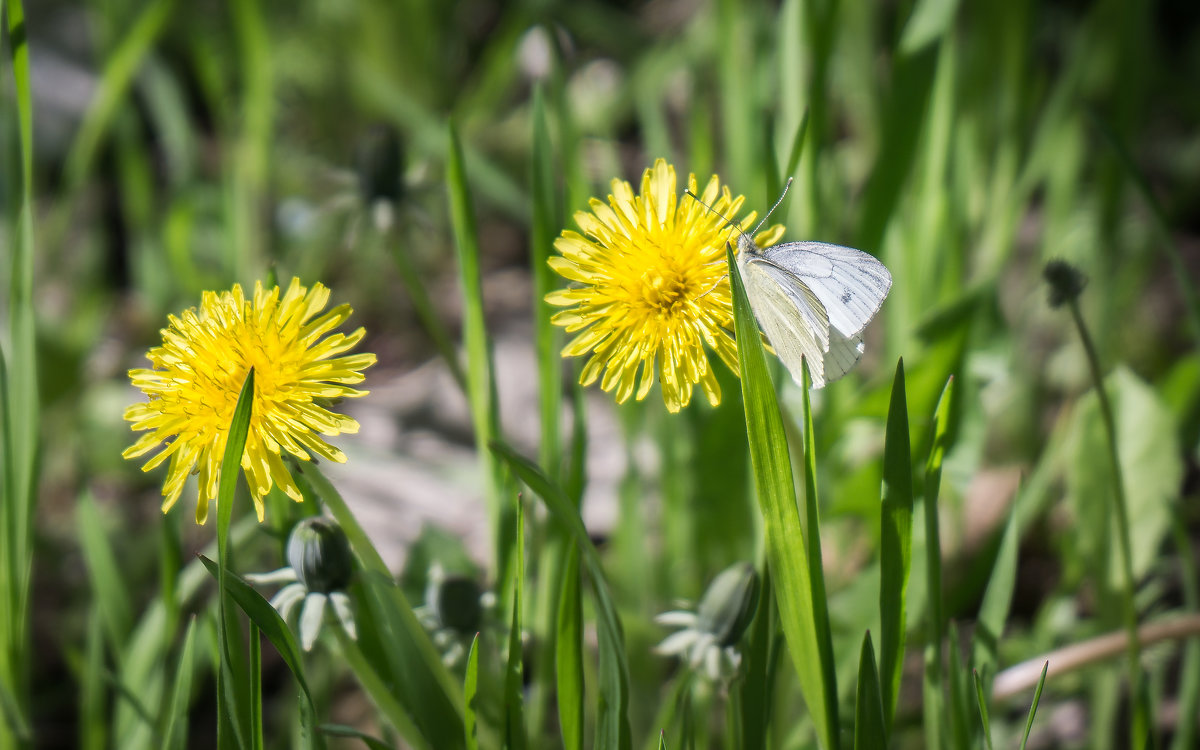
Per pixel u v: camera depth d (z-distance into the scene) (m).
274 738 0.83
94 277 1.17
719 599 0.75
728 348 0.73
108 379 1.12
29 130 0.77
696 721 0.79
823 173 0.86
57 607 0.89
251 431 0.73
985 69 0.99
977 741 0.75
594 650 0.84
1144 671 0.80
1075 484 0.83
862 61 1.08
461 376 0.82
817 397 0.82
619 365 0.74
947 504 0.88
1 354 0.77
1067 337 1.02
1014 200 0.96
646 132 1.00
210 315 0.74
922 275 0.87
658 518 0.89
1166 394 0.87
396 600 0.74
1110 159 0.96
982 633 0.76
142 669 0.79
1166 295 1.11
